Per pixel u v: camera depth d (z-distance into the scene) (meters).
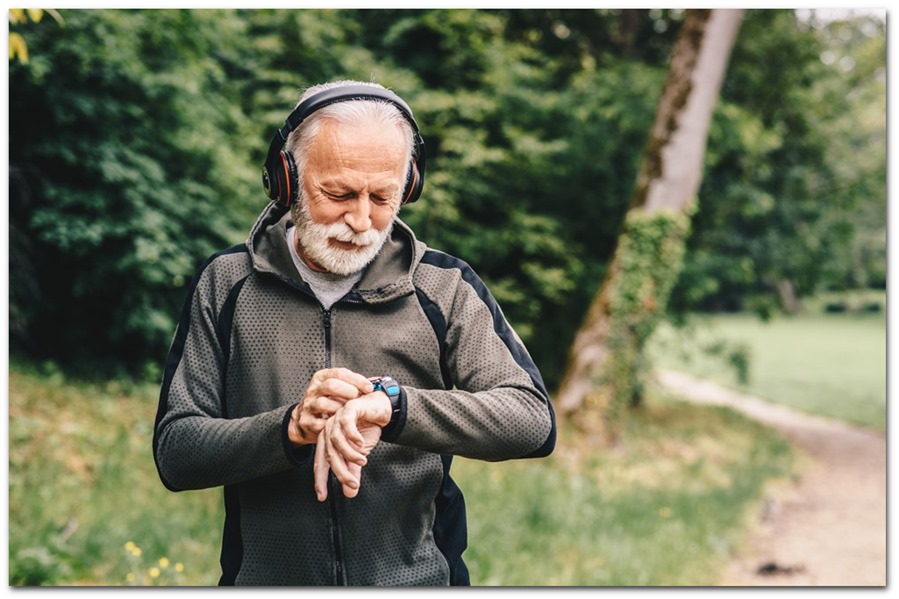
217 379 1.53
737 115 10.61
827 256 12.65
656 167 9.27
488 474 7.34
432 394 1.40
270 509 1.53
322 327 1.52
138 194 7.24
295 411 1.37
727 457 10.21
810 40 11.88
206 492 5.81
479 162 9.84
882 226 25.31
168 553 4.63
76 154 7.05
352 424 1.30
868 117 16.33
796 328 35.53
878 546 6.75
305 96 1.44
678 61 9.28
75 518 5.00
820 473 10.30
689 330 12.43
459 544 1.65
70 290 7.85
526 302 11.10
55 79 6.91
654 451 9.74
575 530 6.08
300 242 1.51
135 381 8.02
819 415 16.05
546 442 1.48
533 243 10.45
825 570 5.98
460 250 10.34
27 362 7.60
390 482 1.53
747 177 11.85
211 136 7.87
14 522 4.83
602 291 9.48
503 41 10.70
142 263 7.24
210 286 1.57
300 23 9.48
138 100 7.44
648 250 9.20
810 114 12.61
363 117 1.40
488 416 1.41
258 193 8.66
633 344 9.33
